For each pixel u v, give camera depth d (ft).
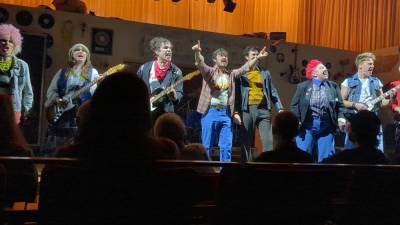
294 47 22.15
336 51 22.89
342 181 5.65
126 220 4.70
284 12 28.35
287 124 7.79
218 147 18.04
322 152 17.37
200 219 5.16
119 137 5.02
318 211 5.47
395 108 19.30
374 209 5.75
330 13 28.27
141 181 4.72
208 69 17.08
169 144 6.43
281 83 21.91
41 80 18.16
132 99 5.14
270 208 5.21
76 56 16.84
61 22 18.76
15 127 7.30
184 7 27.48
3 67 15.64
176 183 4.82
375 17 27.04
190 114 19.74
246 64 17.69
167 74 17.19
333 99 17.47
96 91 5.19
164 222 4.87
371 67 18.86
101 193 4.62
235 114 17.53
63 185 4.52
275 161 7.50
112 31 19.44
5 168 4.56
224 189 5.06
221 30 28.09
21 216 4.57
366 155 7.75
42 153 16.55
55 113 16.52
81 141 5.21
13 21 18.08
